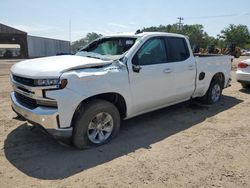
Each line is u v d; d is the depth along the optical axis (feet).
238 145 15.46
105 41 18.63
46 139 15.81
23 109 14.06
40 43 144.77
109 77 14.66
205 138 16.44
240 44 340.80
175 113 21.57
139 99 16.61
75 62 14.44
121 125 18.58
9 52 131.34
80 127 14.02
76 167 12.74
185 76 19.77
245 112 22.13
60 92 12.88
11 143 15.26
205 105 24.08
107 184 11.39
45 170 12.44
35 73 13.23
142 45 16.72
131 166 12.88
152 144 15.46
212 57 22.89
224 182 11.66
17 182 11.48
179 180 11.75
